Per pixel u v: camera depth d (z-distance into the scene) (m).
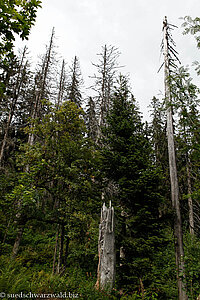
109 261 7.84
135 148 10.03
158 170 9.19
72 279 7.21
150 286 7.81
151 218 8.67
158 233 8.98
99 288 7.15
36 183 10.91
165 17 13.56
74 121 12.60
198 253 9.55
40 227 16.12
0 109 17.80
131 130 10.77
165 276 9.77
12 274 5.97
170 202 11.12
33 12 3.51
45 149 11.54
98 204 10.17
